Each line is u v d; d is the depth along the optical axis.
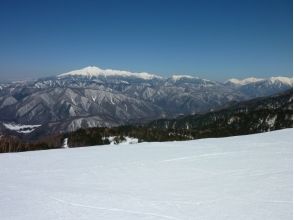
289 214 7.21
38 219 7.49
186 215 7.38
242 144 18.66
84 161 15.25
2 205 8.56
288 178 10.38
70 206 8.34
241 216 7.17
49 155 17.56
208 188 9.69
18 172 13.09
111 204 8.41
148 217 7.36
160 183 10.62
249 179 10.47
